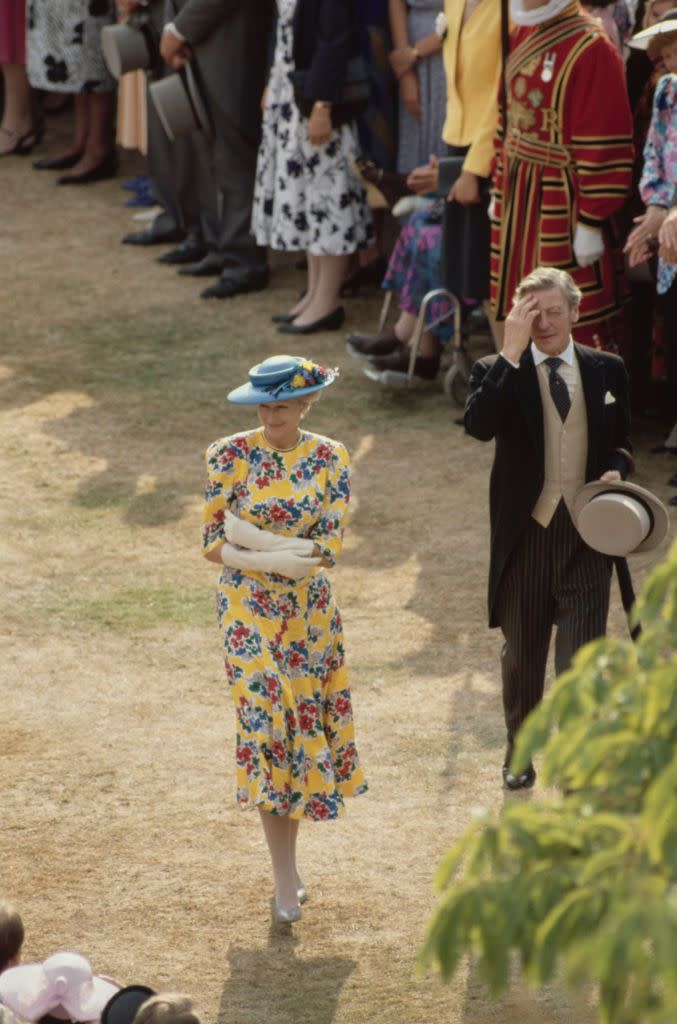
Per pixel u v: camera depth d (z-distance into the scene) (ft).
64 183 174.50
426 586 89.30
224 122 137.69
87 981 45.83
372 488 102.94
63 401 119.65
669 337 103.30
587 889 25.85
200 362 126.72
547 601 64.49
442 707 75.87
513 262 99.35
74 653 82.33
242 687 58.65
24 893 61.67
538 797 67.31
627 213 103.19
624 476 64.39
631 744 28.27
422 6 125.08
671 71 92.43
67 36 168.86
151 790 69.05
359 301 139.44
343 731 60.95
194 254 150.20
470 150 105.60
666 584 28.48
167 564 93.56
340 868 63.21
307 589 59.57
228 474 59.77
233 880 62.64
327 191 127.13
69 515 100.32
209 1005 55.11
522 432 63.00
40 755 71.97
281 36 127.03
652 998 26.40
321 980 56.49
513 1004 54.75
